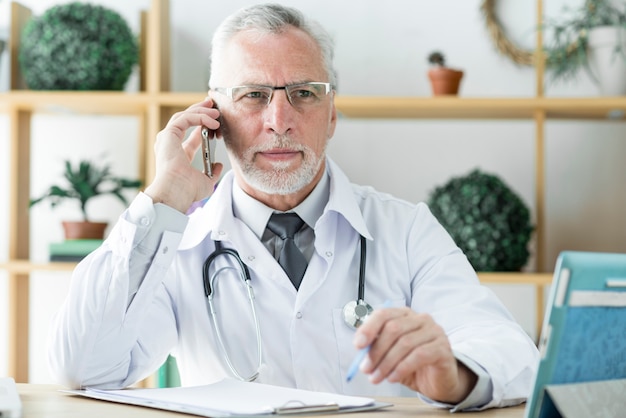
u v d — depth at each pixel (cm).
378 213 194
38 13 336
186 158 168
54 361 158
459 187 291
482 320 167
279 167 175
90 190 300
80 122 333
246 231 184
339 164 327
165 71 310
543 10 319
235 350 180
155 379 277
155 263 160
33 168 333
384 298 184
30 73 301
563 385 102
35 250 330
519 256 288
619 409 106
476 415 127
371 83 326
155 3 297
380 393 179
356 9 326
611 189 321
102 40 299
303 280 180
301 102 176
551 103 288
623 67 294
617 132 321
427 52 324
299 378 178
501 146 324
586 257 99
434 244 190
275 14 178
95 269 158
